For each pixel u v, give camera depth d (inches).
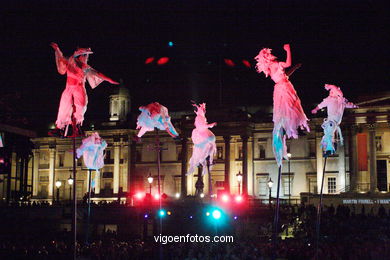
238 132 3754.9
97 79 1117.7
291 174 3767.2
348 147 3563.0
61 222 2886.3
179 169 4037.9
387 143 3476.9
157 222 2208.4
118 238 2290.8
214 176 3922.2
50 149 4318.4
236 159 3882.9
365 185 3420.3
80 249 1654.8
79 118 1082.1
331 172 3612.2
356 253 1459.2
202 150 1620.3
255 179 3843.5
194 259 1457.9
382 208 2466.8
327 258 1391.5
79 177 4234.7
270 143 3841.0
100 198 4104.3
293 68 1025.5
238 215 2509.8
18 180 4293.8
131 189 4121.6
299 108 1003.9
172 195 4033.0
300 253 1405.0
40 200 4318.4
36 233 2598.4
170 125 1327.5
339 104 1192.2
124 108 4318.4
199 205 2431.1
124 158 4146.2
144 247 1683.1
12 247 1786.4
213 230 2229.3
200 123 1626.5
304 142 3759.8
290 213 2596.0
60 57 1081.4
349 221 2261.3
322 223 2226.9
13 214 3029.0
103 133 4215.1
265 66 1019.9
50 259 1664.6
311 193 3454.7
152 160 4116.6
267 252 1455.5
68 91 1080.8
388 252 1549.0
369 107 3420.3
